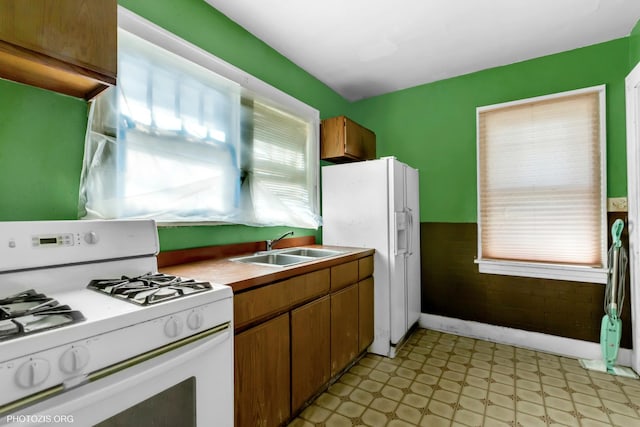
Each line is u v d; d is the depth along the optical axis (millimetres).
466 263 2918
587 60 2451
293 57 2625
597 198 2408
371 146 3219
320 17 2105
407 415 1734
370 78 3020
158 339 906
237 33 2162
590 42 2404
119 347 817
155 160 1611
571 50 2510
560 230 2535
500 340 2748
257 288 1426
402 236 2678
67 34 1081
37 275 1042
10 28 961
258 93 2277
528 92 2670
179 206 1715
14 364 650
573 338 2480
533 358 2436
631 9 2016
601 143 2387
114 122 1457
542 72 2615
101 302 944
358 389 1997
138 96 1547
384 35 2318
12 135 1224
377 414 1743
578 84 2480
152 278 1227
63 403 700
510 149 2730
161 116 1645
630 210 2246
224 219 1981
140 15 1590
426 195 3123
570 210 2502
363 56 2617
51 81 1225
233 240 2135
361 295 2350
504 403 1844
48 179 1315
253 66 2293
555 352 2529
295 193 2662
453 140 2998
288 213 2568
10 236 995
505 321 2740
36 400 676
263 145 2332
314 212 2877
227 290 1146
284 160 2541
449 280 2996
